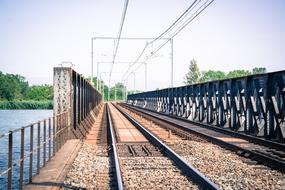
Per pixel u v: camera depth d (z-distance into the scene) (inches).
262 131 650.8
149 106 2377.0
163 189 309.4
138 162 434.0
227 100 824.9
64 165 377.7
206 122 987.3
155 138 599.5
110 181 340.2
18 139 1217.4
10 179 249.9
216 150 520.4
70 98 564.1
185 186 317.4
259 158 437.1
